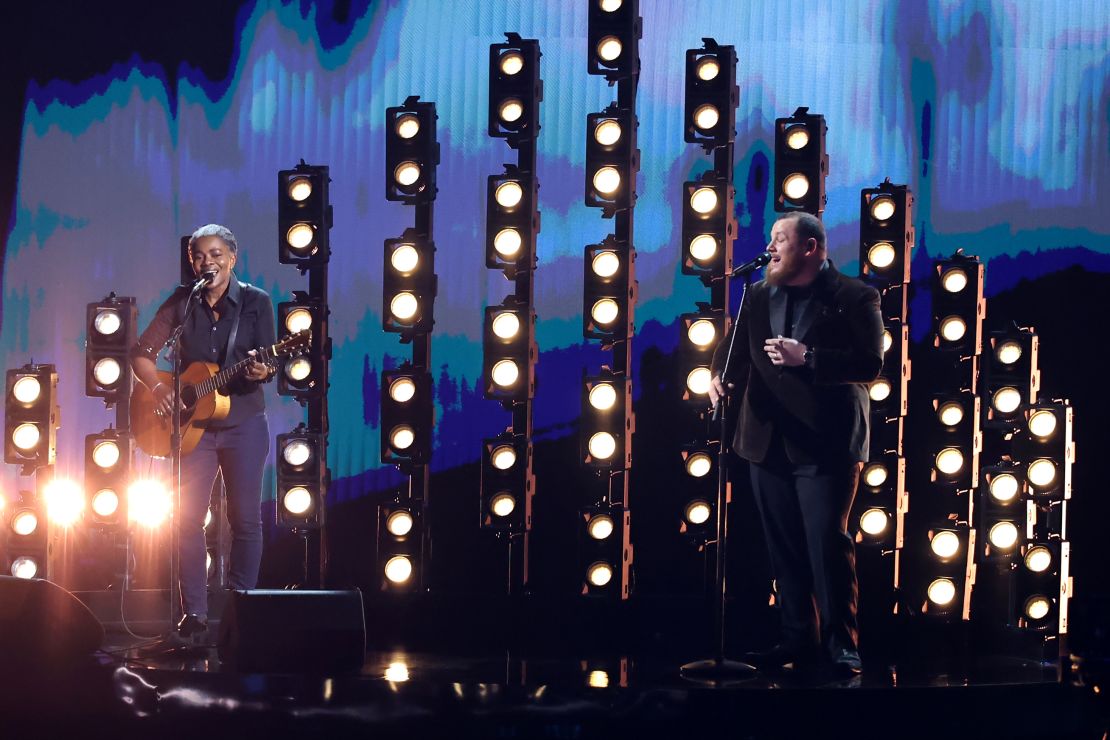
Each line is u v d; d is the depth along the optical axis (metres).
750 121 21.56
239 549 16.70
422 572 18.30
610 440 17.95
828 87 21.53
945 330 17.97
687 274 18.00
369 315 21.92
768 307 15.09
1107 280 21.42
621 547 17.84
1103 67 21.53
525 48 18.27
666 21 21.69
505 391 18.16
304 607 14.71
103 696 14.49
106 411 22.09
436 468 21.75
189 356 16.88
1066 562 16.53
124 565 19.25
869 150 21.53
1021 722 14.27
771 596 17.16
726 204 17.80
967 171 21.50
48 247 22.08
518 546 18.28
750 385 15.27
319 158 21.97
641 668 15.20
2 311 22.00
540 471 21.62
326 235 18.56
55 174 22.02
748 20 21.61
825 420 14.63
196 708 14.36
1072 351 21.42
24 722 14.43
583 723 14.00
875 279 18.03
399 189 18.41
